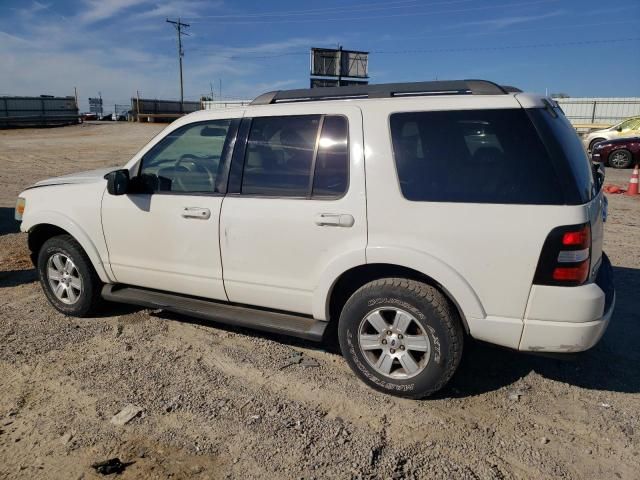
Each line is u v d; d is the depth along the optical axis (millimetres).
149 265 4203
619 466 2775
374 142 3314
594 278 3123
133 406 3320
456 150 3156
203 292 4027
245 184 3748
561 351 3021
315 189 3482
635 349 4062
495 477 2695
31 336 4352
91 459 2844
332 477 2697
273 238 3600
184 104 53562
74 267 4633
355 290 3686
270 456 2855
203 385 3574
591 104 35438
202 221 3861
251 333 4418
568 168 2959
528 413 3254
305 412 3258
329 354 4047
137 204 4141
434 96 3305
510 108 3074
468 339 3637
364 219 3297
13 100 41344
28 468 2775
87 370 3785
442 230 3109
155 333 4414
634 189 11523
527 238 2934
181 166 4035
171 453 2885
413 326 3305
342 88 3699
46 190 4691
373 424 3137
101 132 35594
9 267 6305
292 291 3631
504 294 3029
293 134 3592
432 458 2840
